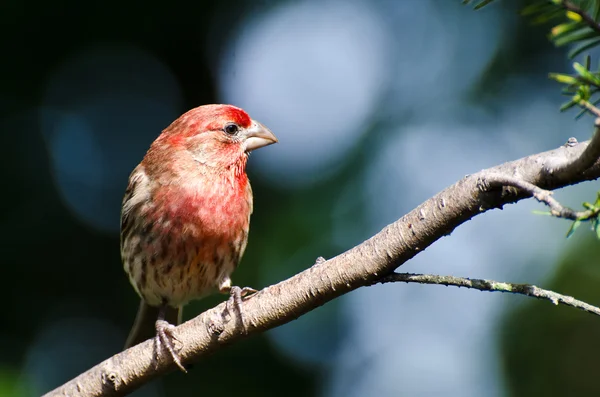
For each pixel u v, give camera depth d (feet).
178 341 21.68
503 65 38.40
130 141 42.04
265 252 36.14
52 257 38.32
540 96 38.24
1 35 39.06
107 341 37.42
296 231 36.29
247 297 20.93
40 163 39.63
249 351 36.14
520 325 35.96
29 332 36.91
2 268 37.50
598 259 35.55
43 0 38.78
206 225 27.22
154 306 30.83
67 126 40.60
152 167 28.02
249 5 40.88
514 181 16.39
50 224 38.75
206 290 28.91
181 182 27.35
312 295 19.81
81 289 38.09
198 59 41.83
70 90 40.65
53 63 40.16
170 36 41.04
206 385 35.81
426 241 18.25
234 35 41.45
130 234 28.14
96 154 41.45
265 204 37.27
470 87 38.88
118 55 40.93
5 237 38.04
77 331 37.32
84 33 39.96
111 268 38.68
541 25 37.22
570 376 34.55
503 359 35.86
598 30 12.98
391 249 18.57
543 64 37.81
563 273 35.81
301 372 36.47
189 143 27.91
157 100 42.45
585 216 14.03
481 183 17.15
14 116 39.70
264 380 36.06
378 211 36.60
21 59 39.63
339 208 36.68
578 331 34.86
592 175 15.96
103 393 22.41
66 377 36.50
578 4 13.26
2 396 33.96
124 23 40.14
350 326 37.60
